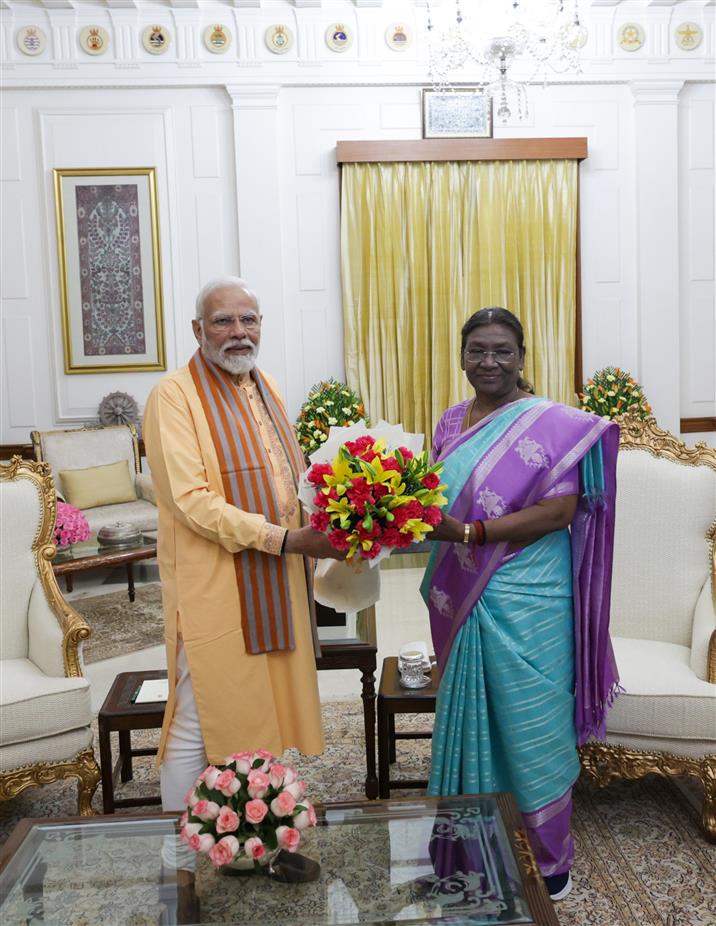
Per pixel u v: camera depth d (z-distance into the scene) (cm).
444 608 233
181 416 232
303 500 213
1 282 667
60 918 160
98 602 539
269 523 230
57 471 613
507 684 220
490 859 173
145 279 675
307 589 250
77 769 269
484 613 221
